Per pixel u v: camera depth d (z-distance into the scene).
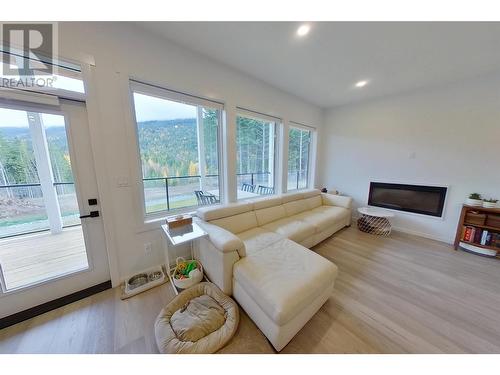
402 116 3.29
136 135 1.96
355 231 3.40
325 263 1.63
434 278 2.06
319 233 2.77
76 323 1.44
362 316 1.54
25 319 1.46
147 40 1.80
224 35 1.82
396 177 3.44
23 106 1.42
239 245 1.67
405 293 1.82
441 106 2.91
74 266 1.75
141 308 1.60
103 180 1.72
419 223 3.25
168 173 2.55
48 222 1.62
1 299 1.44
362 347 1.28
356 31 1.72
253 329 1.39
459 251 2.68
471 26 1.61
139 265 2.02
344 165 4.11
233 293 1.68
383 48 1.98
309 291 1.33
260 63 2.35
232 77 2.51
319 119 4.23
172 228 1.88
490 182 2.64
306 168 4.49
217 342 1.24
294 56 2.17
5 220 1.46
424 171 3.15
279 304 1.17
